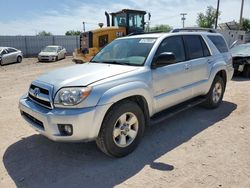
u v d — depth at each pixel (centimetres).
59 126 359
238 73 1142
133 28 1491
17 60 2242
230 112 614
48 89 375
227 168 367
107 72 404
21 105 419
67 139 359
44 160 402
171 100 484
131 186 331
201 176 349
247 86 923
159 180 342
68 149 435
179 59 509
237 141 454
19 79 1250
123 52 491
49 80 395
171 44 498
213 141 456
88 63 498
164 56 438
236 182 334
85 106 354
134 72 417
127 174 358
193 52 549
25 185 339
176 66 489
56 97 363
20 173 367
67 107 357
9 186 337
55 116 354
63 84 368
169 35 501
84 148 437
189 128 518
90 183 340
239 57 1115
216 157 398
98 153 419
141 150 427
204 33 611
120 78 395
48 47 2502
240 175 349
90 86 362
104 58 507
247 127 518
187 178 345
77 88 360
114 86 381
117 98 376
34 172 369
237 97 755
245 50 1191
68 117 349
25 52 3091
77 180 347
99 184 337
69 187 333
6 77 1342
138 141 424
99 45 1396
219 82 634
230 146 435
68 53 3400
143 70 429
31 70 1680
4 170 375
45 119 363
